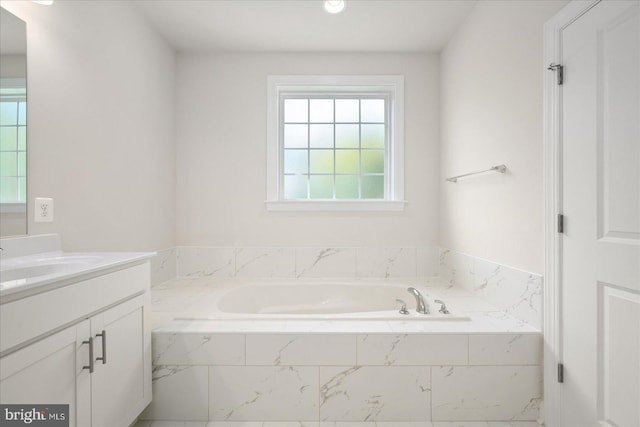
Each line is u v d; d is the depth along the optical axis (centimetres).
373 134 294
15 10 134
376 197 295
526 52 168
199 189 282
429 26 244
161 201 256
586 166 132
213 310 190
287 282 269
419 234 285
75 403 104
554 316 149
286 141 293
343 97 292
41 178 145
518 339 158
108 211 190
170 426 154
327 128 294
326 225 283
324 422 158
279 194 290
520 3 172
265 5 220
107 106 189
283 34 255
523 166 171
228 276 282
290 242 283
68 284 101
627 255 116
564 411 144
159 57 252
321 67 281
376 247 283
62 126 156
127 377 132
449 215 264
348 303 261
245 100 281
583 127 134
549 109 151
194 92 281
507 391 159
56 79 153
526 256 169
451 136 259
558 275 147
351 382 159
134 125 218
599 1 125
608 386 124
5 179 130
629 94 115
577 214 137
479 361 159
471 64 226
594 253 129
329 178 294
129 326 134
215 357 158
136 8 220
